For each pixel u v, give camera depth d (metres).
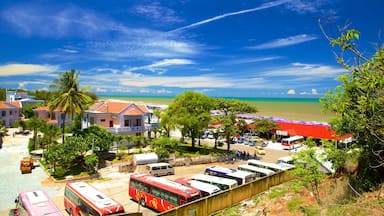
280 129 71.69
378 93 8.12
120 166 37.56
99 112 52.44
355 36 6.95
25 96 118.81
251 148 60.81
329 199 20.27
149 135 58.94
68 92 42.59
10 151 50.56
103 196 21.30
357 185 21.00
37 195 20.97
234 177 30.92
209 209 21.95
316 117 139.12
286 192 25.48
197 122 50.12
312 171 21.02
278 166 36.41
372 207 15.23
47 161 39.03
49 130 48.25
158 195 24.36
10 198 27.42
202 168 42.19
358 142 20.09
